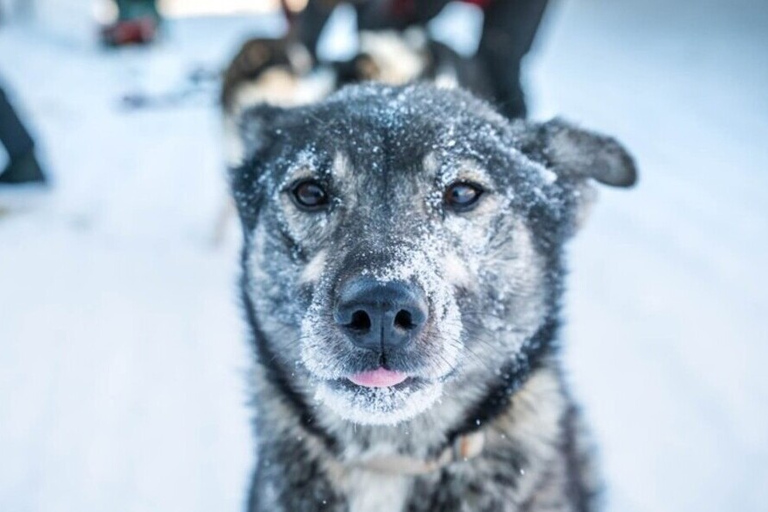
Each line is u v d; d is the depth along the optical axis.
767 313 0.79
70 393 0.70
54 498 0.58
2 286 0.90
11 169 1.09
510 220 0.44
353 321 0.37
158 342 0.78
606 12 2.86
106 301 0.86
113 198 1.20
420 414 0.43
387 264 0.38
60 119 1.67
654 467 0.60
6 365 0.74
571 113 1.54
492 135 0.46
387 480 0.44
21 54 2.36
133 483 0.60
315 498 0.45
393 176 0.43
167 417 0.67
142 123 1.67
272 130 0.50
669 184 1.17
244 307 0.49
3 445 0.63
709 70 1.83
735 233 0.98
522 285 0.45
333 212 0.43
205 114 1.75
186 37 2.74
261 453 0.47
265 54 0.99
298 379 0.44
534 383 0.46
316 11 1.04
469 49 1.33
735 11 2.48
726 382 0.69
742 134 1.36
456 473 0.44
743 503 0.56
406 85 0.52
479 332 0.43
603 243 0.99
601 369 0.72
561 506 0.44
